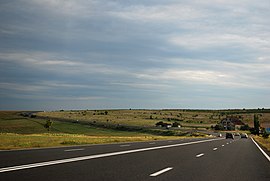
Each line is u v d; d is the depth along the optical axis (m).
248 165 16.22
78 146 27.42
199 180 10.90
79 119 193.62
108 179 10.43
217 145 36.41
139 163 15.33
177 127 157.38
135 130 133.62
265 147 35.50
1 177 10.12
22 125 132.75
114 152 21.25
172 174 12.04
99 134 106.88
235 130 182.38
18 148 23.91
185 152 23.72
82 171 12.05
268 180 11.41
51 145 28.84
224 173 12.95
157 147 28.30
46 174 11.02
